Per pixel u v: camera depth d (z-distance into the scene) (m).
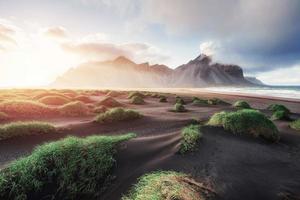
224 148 8.92
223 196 5.63
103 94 62.94
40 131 12.68
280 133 13.24
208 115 22.23
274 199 5.86
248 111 12.28
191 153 8.01
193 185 5.82
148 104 35.16
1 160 8.91
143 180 5.89
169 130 14.83
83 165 6.34
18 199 5.45
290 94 77.62
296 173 7.53
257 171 7.37
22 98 31.98
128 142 8.19
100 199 5.66
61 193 5.77
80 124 15.95
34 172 5.95
